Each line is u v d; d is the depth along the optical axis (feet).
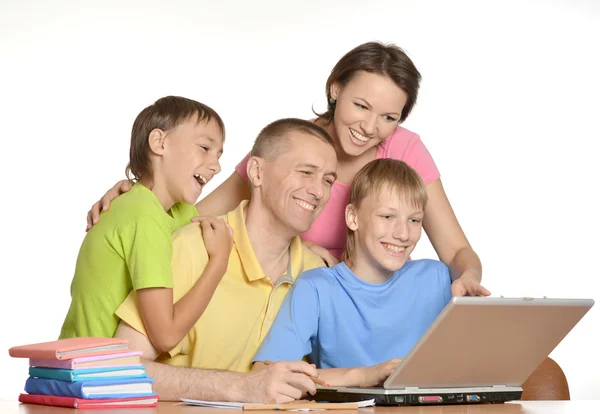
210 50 19.86
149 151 8.16
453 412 5.59
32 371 6.03
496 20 20.04
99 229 7.61
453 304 5.60
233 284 7.74
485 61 20.06
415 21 19.98
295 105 19.93
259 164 7.95
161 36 19.84
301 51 19.97
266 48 19.94
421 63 19.98
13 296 19.40
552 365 8.86
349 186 9.14
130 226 7.36
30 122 19.69
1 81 19.65
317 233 9.27
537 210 19.99
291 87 19.94
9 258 19.51
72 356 5.71
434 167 9.29
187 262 7.48
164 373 6.55
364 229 8.22
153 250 7.14
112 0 19.81
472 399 6.32
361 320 8.07
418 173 9.02
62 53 19.74
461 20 20.07
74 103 19.74
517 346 6.28
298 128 7.97
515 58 20.03
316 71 19.95
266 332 7.86
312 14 19.99
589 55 20.04
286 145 7.85
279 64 19.95
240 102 19.85
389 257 8.13
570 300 6.19
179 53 19.85
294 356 7.55
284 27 19.98
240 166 9.45
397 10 19.98
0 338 19.20
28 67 19.69
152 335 7.02
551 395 8.71
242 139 19.81
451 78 20.02
